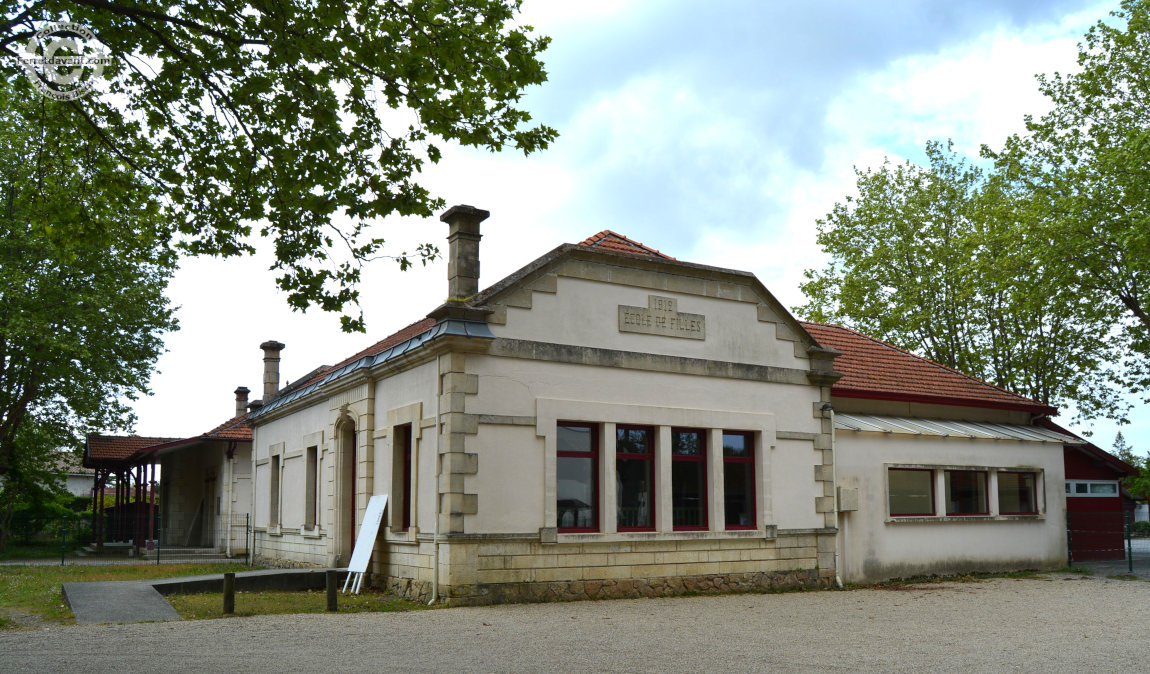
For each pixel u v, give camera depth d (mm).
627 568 15555
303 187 10648
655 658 9094
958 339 36031
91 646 9703
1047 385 34125
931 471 20547
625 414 15898
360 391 18219
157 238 11773
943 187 35625
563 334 15523
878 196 36969
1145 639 10898
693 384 16828
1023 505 22109
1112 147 26719
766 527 17172
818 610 13742
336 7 9477
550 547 14852
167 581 16172
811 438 18234
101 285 31156
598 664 8695
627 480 16031
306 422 21594
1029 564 21500
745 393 17453
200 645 9789
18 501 40188
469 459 14266
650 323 16547
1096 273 26281
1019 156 31031
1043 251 25672
